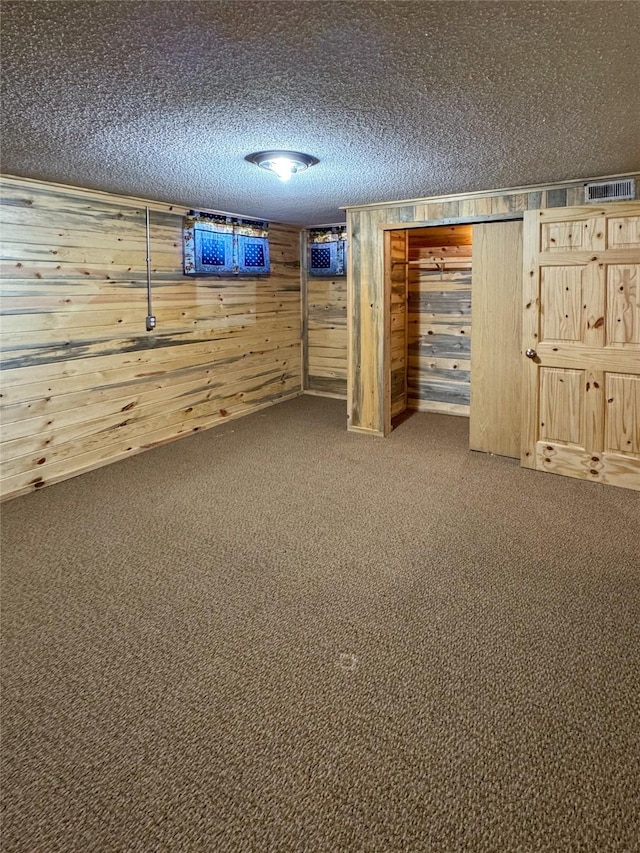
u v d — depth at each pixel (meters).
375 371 4.91
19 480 3.68
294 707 1.85
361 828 1.44
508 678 1.97
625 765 1.61
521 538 2.99
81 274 3.96
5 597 2.49
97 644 2.17
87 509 3.44
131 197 4.18
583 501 3.46
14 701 1.88
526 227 3.75
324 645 2.16
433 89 2.00
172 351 4.83
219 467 4.20
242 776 1.59
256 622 2.30
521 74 1.88
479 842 1.40
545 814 1.47
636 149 2.85
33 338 3.69
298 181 3.60
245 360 5.75
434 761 1.63
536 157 3.00
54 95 2.04
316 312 6.57
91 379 4.12
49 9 1.43
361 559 2.80
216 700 1.88
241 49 1.68
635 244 3.38
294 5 1.42
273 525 3.19
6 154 2.89
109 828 1.44
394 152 2.87
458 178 3.52
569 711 1.81
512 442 4.31
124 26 1.52
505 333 4.20
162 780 1.58
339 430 5.21
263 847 1.39
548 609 2.36
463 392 5.83
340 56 1.73
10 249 3.49
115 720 1.80
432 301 5.87
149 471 4.13
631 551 2.83
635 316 3.45
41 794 1.54
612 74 1.88
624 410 3.58
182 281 4.86
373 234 4.66
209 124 2.39
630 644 2.13
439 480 3.86
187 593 2.52
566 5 1.43
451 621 2.29
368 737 1.72
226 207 4.74
